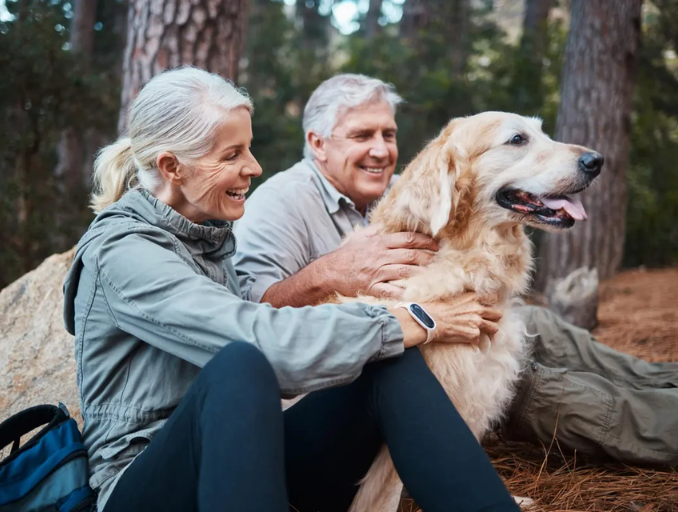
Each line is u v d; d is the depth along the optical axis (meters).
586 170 2.52
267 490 1.46
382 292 2.45
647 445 2.71
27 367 2.97
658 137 11.38
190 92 1.90
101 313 1.84
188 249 1.97
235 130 1.94
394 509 2.13
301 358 1.71
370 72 11.81
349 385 1.95
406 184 2.60
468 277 2.43
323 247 3.13
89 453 1.89
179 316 1.73
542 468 2.86
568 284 5.17
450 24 13.84
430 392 1.80
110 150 2.12
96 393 1.90
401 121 11.02
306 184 3.17
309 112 3.26
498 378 2.37
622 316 5.71
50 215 6.68
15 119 6.60
